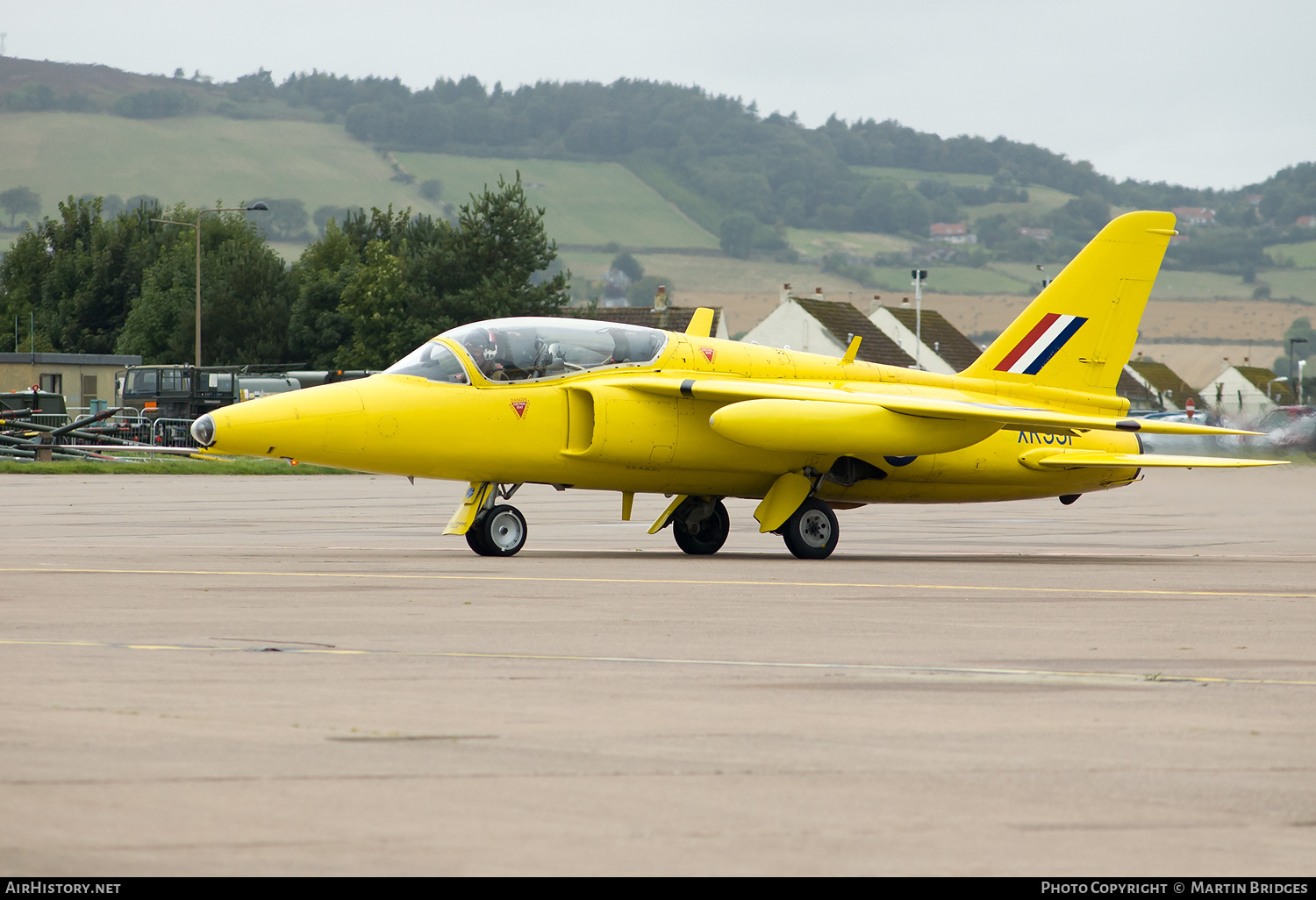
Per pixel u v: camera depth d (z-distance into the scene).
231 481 146.62
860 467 66.50
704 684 28.14
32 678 27.70
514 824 18.34
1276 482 151.88
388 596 42.91
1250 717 25.45
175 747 21.98
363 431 58.28
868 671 29.97
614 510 105.50
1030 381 71.44
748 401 61.19
